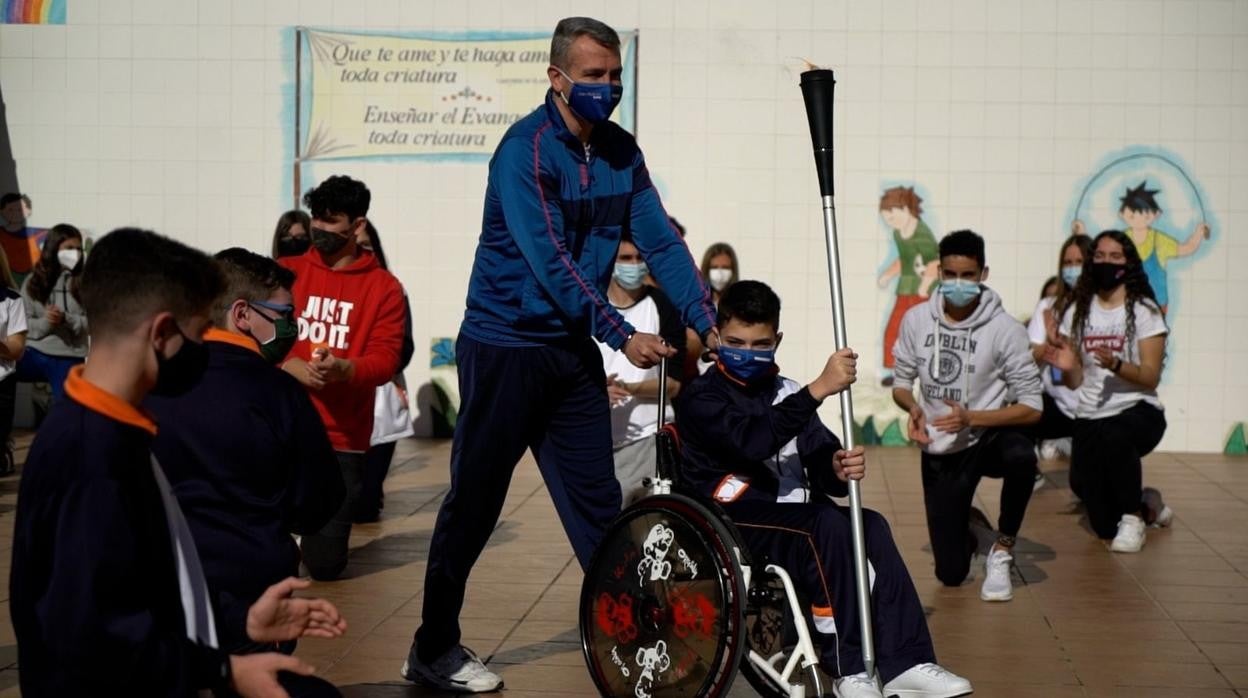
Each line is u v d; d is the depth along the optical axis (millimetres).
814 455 5168
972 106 11625
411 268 11836
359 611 6453
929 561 7703
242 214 11883
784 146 11672
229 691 3137
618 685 4832
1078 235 10234
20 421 12047
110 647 2910
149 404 3768
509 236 5066
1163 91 11547
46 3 11820
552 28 11703
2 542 7730
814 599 4891
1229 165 11539
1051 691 5414
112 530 2918
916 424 6934
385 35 11766
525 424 5184
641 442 7094
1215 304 11594
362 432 7000
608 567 4895
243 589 3803
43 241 11906
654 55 11672
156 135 11867
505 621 6316
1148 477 10523
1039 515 9172
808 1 11625
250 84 11828
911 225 11656
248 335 4504
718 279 10711
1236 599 6926
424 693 5258
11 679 5207
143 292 3016
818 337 11727
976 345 7113
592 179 5020
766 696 4898
